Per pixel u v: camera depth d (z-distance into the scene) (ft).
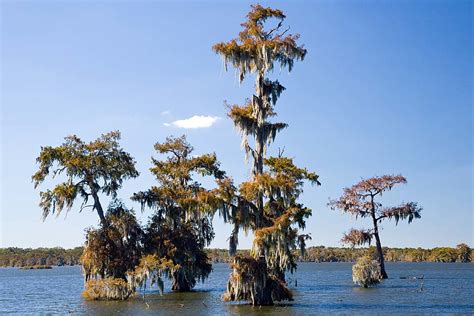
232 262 119.65
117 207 167.43
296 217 159.02
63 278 387.75
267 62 120.88
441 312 114.62
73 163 162.30
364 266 198.18
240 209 118.93
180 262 170.30
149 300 144.25
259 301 122.62
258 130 122.52
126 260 161.48
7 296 191.72
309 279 276.41
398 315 109.19
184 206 123.85
